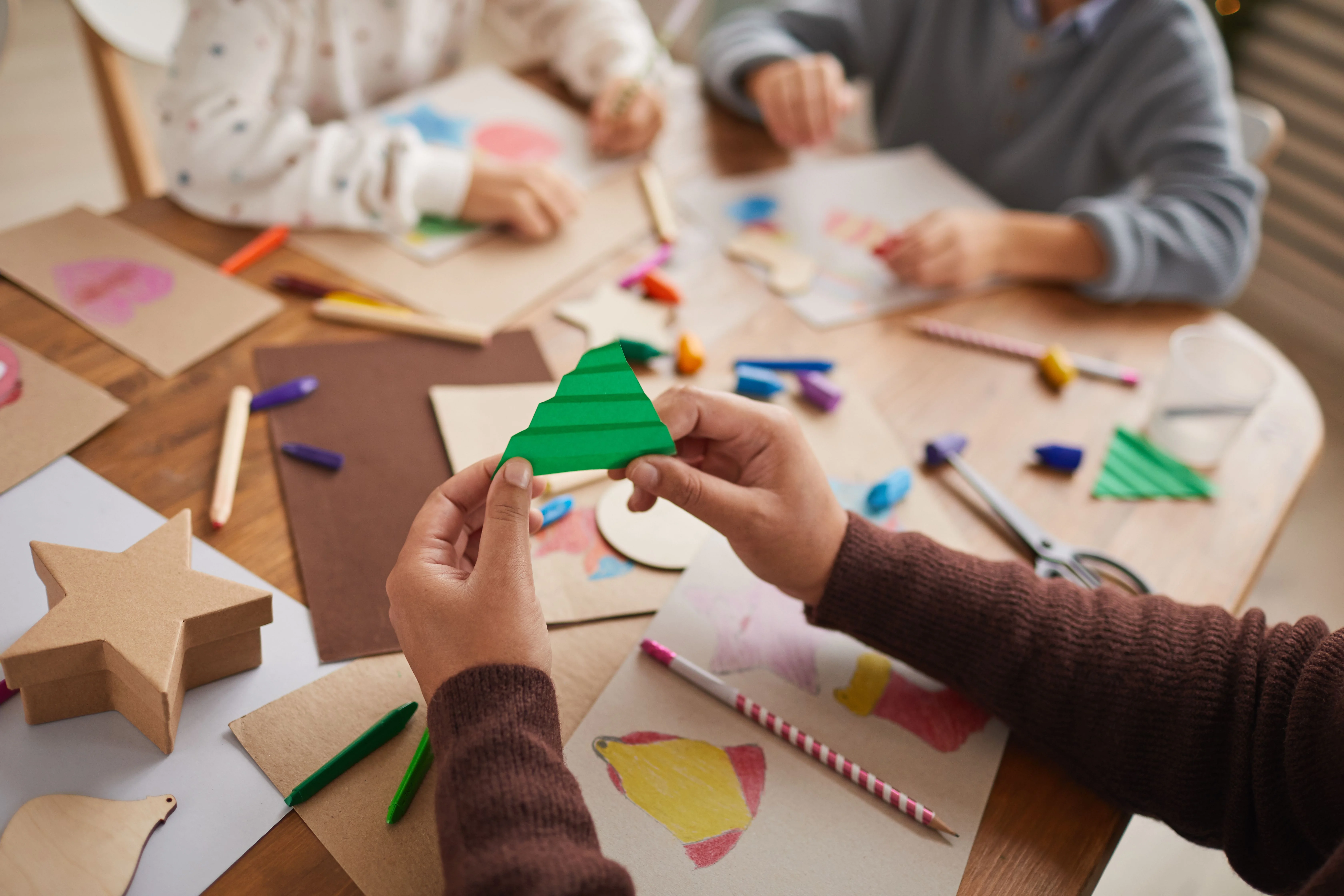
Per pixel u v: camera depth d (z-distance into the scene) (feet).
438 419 2.38
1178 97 3.81
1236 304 7.16
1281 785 1.68
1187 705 1.77
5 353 2.30
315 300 2.70
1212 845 1.83
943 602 1.94
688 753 1.81
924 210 3.58
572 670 1.91
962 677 1.94
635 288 2.97
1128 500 2.56
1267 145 3.91
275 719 1.73
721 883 1.62
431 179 3.00
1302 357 6.84
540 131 3.59
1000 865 1.72
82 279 2.57
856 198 3.58
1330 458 6.36
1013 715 1.90
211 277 2.67
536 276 2.94
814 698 1.96
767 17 4.39
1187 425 2.67
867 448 2.55
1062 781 1.89
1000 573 2.00
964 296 3.23
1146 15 3.88
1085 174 4.18
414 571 1.68
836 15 4.46
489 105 3.66
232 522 2.06
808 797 1.77
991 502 2.44
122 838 1.52
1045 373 2.94
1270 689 1.73
